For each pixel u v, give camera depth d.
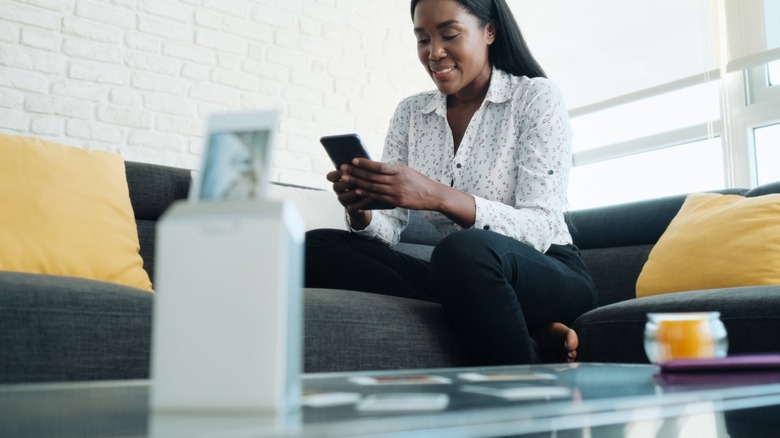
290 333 0.49
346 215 1.62
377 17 4.86
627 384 0.67
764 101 3.41
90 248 1.57
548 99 1.64
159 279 0.48
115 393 0.61
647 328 0.96
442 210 1.42
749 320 1.29
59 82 3.60
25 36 3.53
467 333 1.35
